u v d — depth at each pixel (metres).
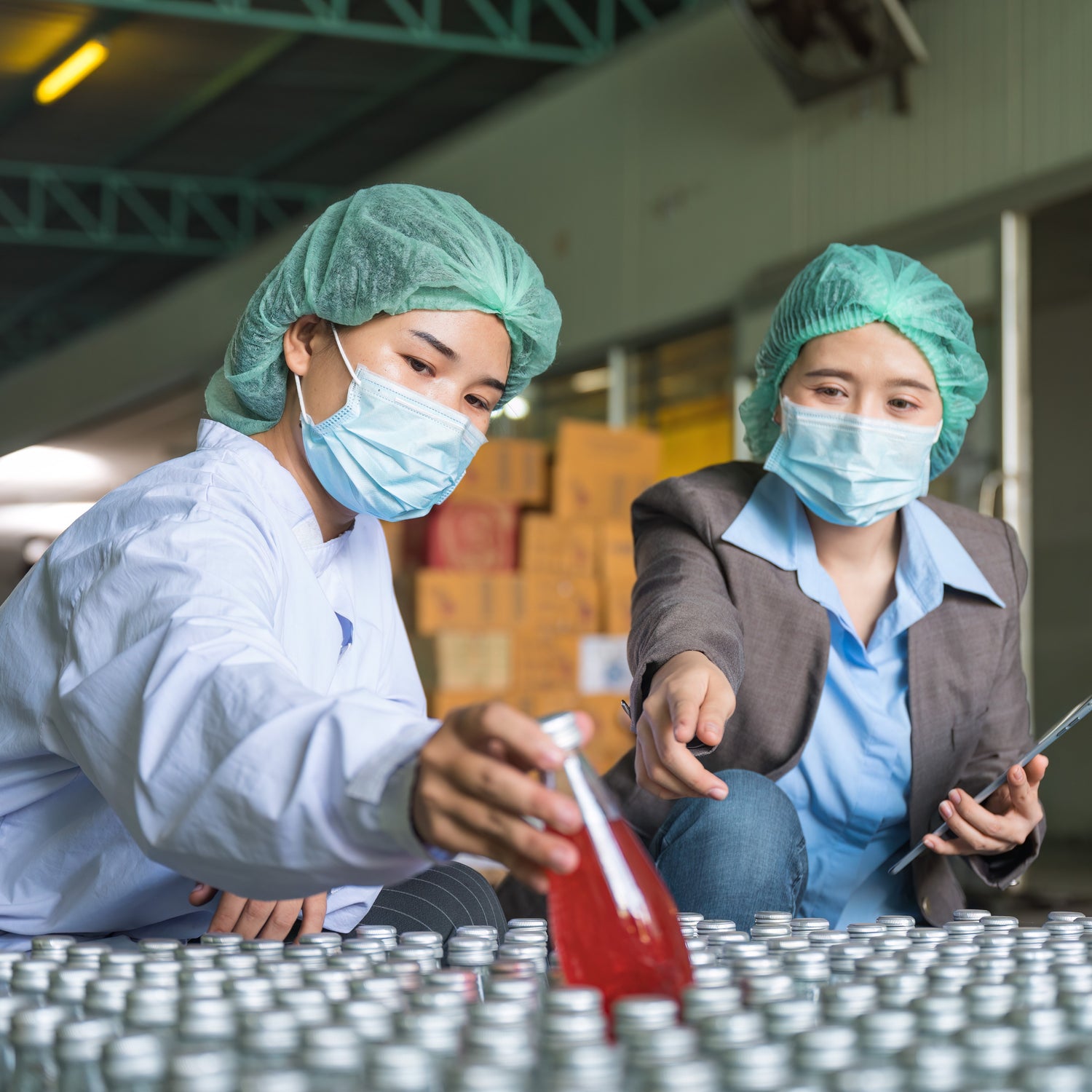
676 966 0.71
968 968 0.77
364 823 0.73
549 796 0.66
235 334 1.46
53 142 10.98
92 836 1.15
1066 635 6.66
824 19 5.84
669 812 1.59
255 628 0.94
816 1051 0.55
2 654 1.08
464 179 9.17
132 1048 0.56
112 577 1.00
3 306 15.20
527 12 8.73
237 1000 0.66
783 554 1.69
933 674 1.66
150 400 12.88
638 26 9.30
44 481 15.24
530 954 0.84
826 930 1.03
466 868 1.43
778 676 1.64
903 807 1.69
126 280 14.43
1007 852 1.54
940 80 5.79
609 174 7.80
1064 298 6.61
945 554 1.72
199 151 11.18
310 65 9.51
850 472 1.65
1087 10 5.17
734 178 6.90
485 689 5.83
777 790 1.46
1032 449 6.85
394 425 1.40
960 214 5.64
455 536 6.11
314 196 12.33
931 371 1.72
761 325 6.64
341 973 0.72
